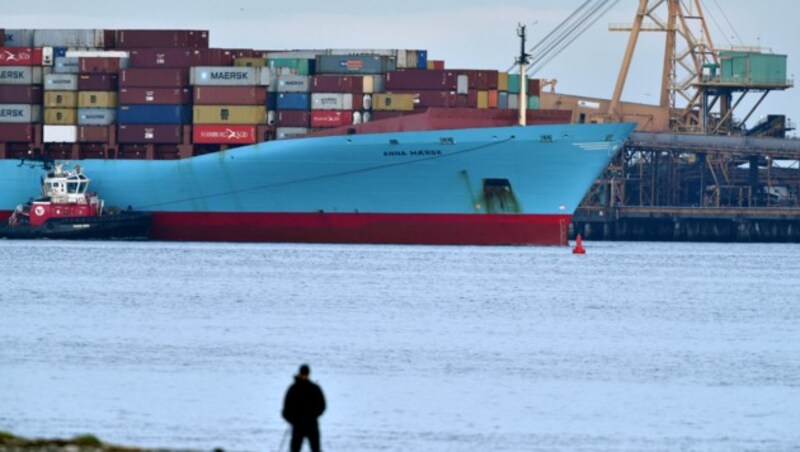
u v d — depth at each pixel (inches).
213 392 5762.8
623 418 5418.3
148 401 5570.9
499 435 5103.3
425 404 5620.1
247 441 4931.1
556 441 5034.5
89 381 5974.4
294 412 4050.2
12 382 5935.0
